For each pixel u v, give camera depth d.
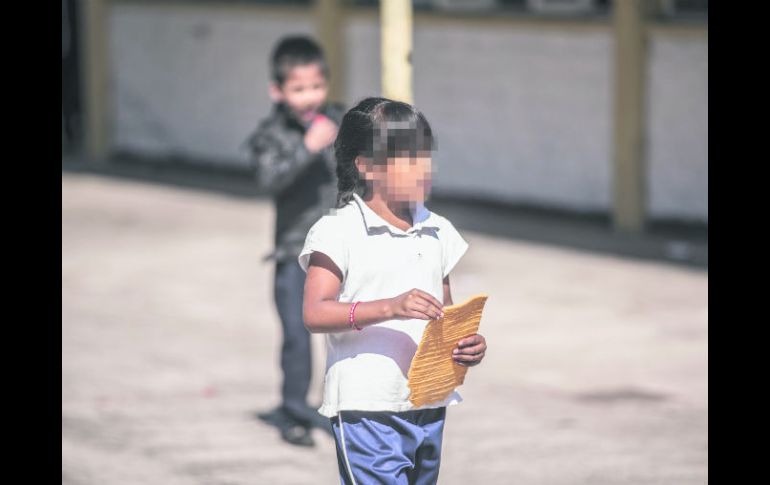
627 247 29.66
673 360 21.16
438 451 11.42
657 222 31.16
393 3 14.32
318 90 16.97
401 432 11.05
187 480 16.25
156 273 28.34
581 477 16.14
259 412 19.09
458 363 11.02
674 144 30.53
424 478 11.49
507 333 23.08
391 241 10.91
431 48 35.69
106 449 17.42
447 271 11.34
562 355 21.64
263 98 40.41
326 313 10.59
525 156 33.97
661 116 30.64
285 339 17.58
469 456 16.97
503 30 33.84
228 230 33.03
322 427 18.45
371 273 10.84
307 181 17.12
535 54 33.25
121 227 33.53
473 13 34.50
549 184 33.56
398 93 14.46
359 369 10.89
